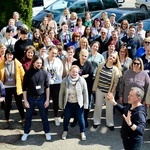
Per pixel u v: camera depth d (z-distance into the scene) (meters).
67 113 6.80
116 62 7.20
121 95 7.23
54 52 7.25
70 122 7.66
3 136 7.03
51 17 11.31
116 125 7.61
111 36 8.90
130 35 9.10
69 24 11.41
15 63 7.09
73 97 6.67
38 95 6.65
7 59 7.02
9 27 9.23
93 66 7.65
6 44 8.63
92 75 7.23
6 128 7.34
